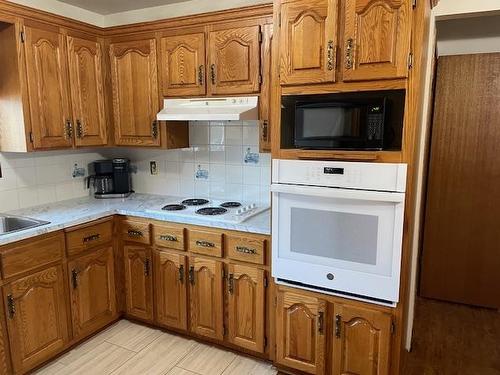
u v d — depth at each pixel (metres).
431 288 3.36
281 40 1.90
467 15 2.15
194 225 2.40
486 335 2.77
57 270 2.31
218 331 2.44
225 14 2.35
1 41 2.29
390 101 1.70
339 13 1.76
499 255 3.09
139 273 2.68
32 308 2.18
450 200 3.18
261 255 2.20
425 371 2.34
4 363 2.06
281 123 1.96
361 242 1.84
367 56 1.72
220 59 2.42
